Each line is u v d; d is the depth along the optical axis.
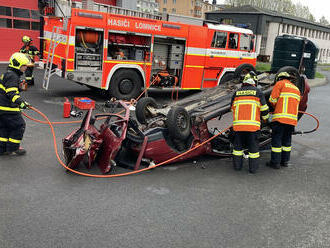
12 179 4.80
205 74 11.96
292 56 19.28
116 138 5.27
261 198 4.71
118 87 10.34
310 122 9.69
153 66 10.89
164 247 3.39
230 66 12.52
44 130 7.23
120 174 5.20
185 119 5.66
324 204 4.62
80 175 5.12
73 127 7.59
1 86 5.32
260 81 7.48
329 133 8.57
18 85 5.39
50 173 5.11
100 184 4.84
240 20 50.03
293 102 5.75
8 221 3.71
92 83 9.75
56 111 8.91
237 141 5.69
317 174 5.80
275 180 5.43
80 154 4.99
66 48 9.24
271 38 51.56
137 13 10.91
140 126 6.15
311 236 3.76
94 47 9.77
